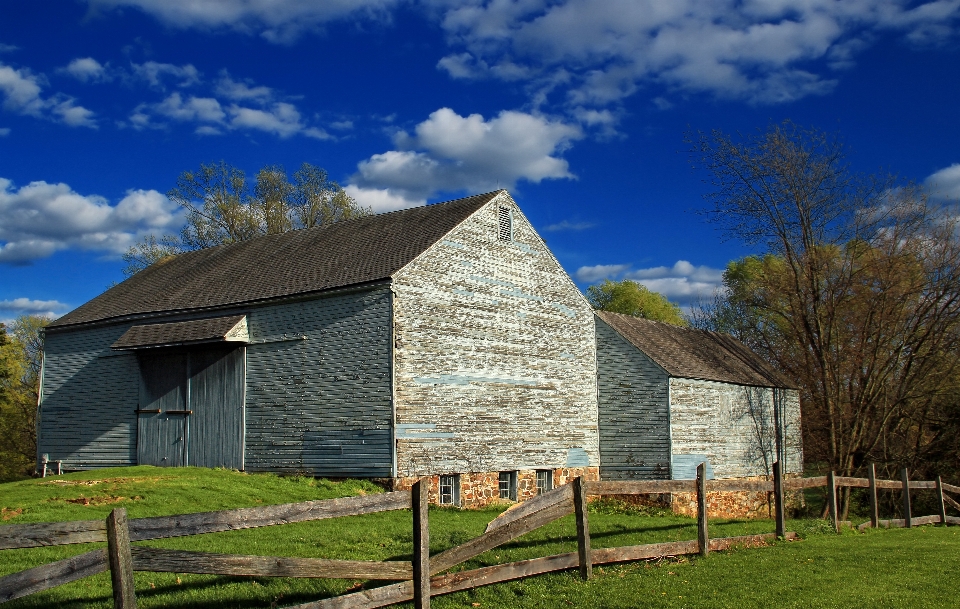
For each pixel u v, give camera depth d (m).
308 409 22.19
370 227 27.00
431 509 19.98
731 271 56.31
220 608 8.90
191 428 24.47
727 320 56.19
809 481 16.47
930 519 20.31
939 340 31.72
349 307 21.91
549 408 25.80
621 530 15.41
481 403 23.33
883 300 31.73
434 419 21.72
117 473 20.88
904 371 32.81
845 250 33.06
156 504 16.89
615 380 27.56
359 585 9.74
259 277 25.78
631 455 26.78
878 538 16.33
